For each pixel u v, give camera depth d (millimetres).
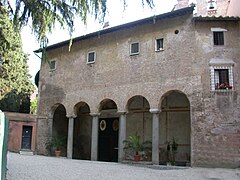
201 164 18500
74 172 13758
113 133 26812
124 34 23438
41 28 8328
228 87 18953
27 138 28594
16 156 21828
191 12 20375
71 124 25500
